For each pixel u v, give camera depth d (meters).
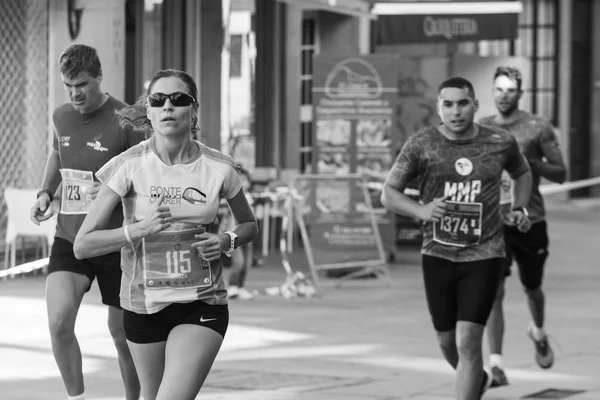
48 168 22.08
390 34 59.41
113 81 45.53
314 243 46.75
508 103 28.14
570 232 73.50
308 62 66.94
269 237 58.50
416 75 60.62
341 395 25.62
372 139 49.06
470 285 22.30
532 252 28.36
